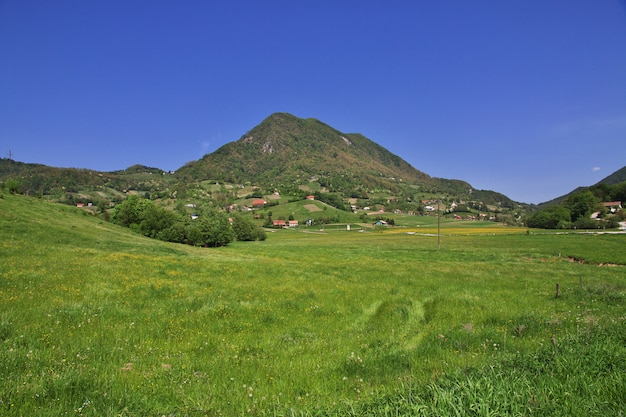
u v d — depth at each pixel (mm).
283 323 12000
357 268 31219
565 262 40906
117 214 77000
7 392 5285
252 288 18250
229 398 5746
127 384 6102
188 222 82438
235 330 10883
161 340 9461
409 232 126875
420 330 11008
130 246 36219
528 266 35062
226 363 7676
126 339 9141
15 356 6941
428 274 27094
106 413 4922
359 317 13055
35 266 18203
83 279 16266
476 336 10008
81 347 8141
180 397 5750
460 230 125000
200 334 10156
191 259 29828
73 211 54406
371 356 8164
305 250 65312
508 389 4938
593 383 5195
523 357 6793
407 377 6352
